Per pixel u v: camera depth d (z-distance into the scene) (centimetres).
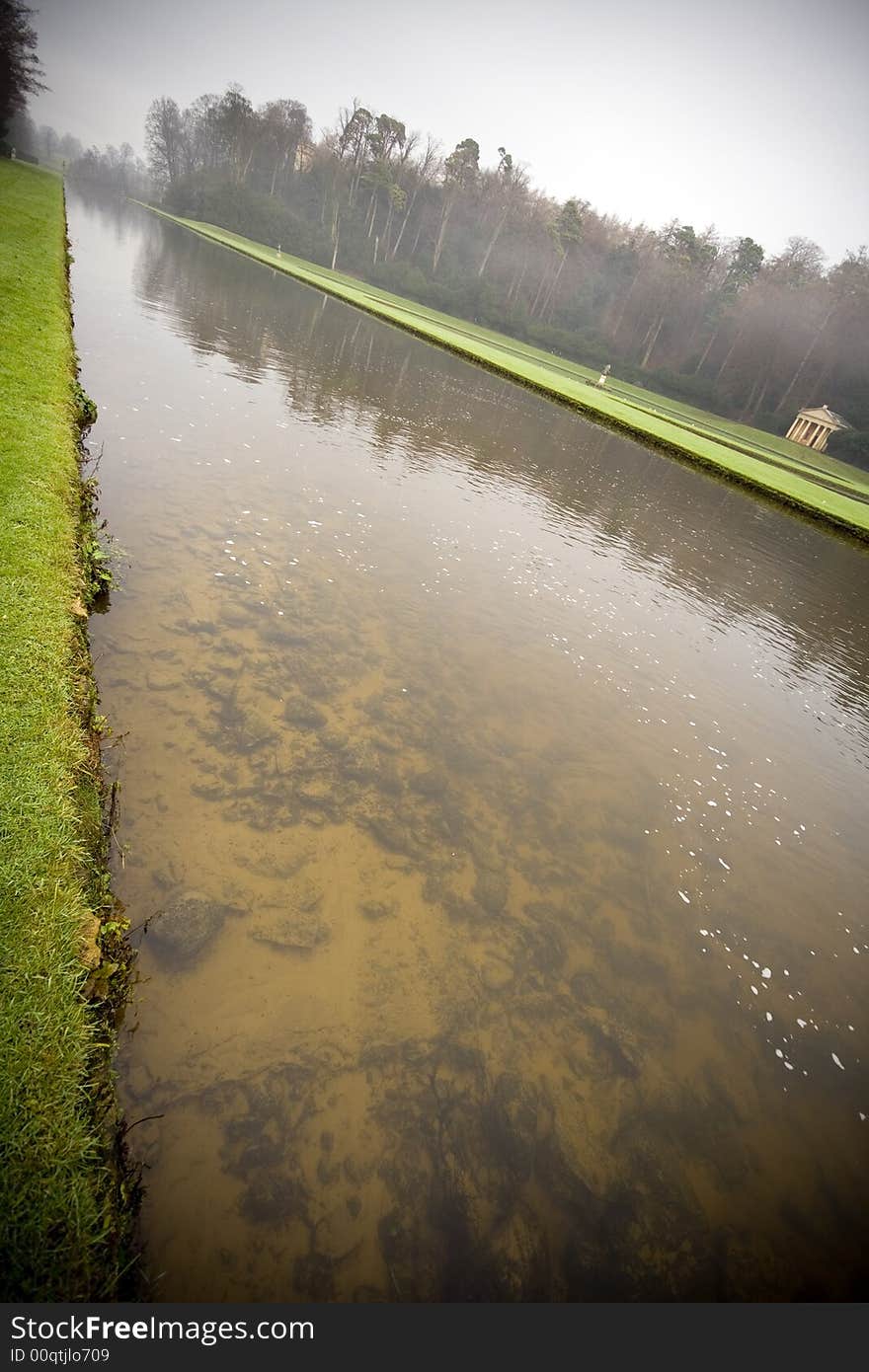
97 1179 221
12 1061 228
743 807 648
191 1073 292
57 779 330
